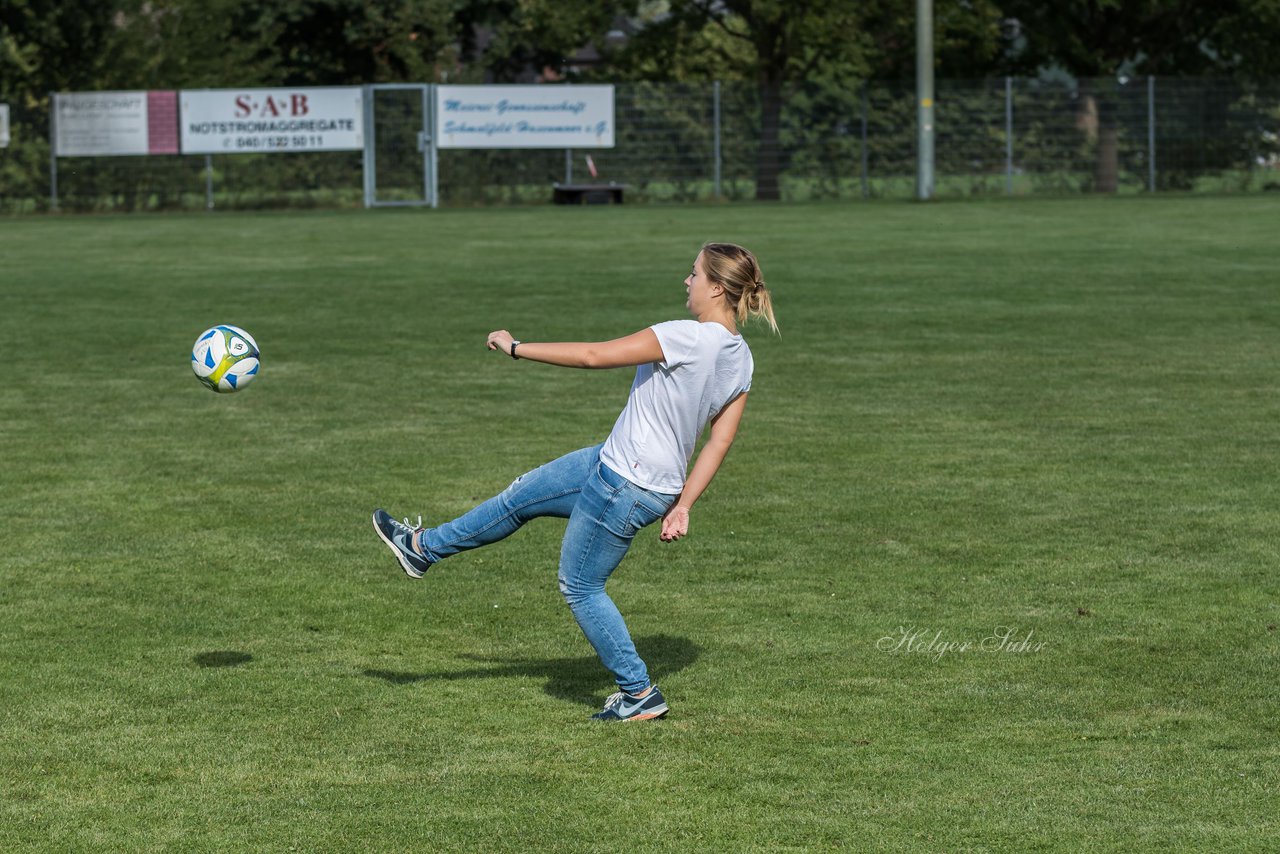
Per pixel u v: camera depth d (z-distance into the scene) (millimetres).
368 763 15492
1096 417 34406
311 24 160375
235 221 110812
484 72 166125
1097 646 19047
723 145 132750
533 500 16734
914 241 83438
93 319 53031
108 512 26406
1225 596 21125
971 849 13469
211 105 124938
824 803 14438
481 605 21188
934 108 133250
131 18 141750
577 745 15969
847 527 25078
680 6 143125
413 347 46062
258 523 25656
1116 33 146875
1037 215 104750
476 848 13539
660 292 59750
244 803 14539
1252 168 135500
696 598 21312
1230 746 15773
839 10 136375
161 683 17953
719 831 13844
